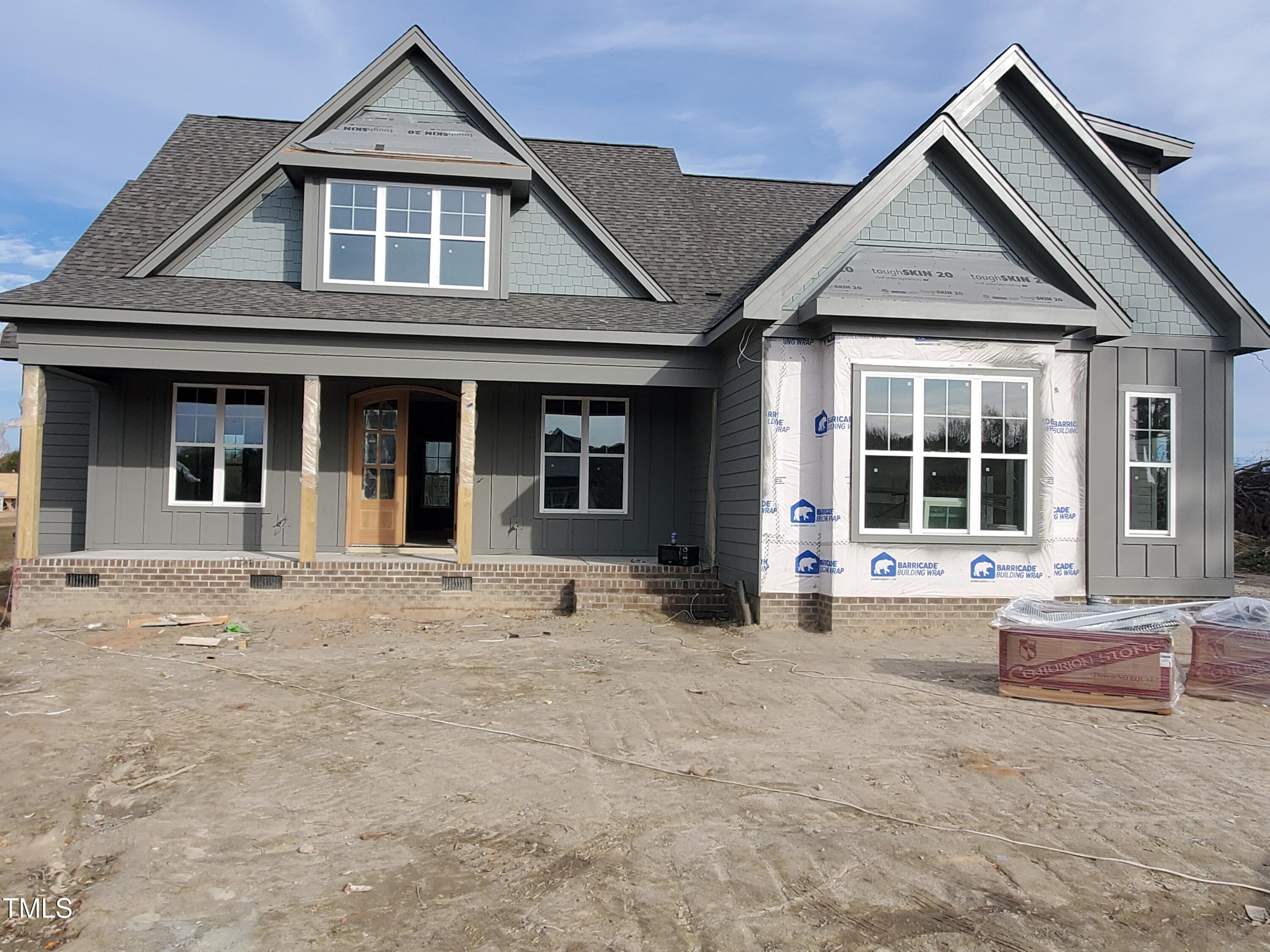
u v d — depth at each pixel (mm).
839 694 7656
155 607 11547
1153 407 11969
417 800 5168
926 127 11172
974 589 10766
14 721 6547
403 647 9711
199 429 13234
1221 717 7035
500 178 13062
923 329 10727
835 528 10578
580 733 6457
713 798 5219
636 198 16266
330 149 12812
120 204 14000
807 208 16969
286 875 4238
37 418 11328
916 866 4363
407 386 13727
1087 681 7309
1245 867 4414
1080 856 4492
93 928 3736
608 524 13969
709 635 10617
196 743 6164
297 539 13305
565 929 3773
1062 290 11250
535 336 11883
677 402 14180
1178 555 11852
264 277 13180
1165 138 13281
